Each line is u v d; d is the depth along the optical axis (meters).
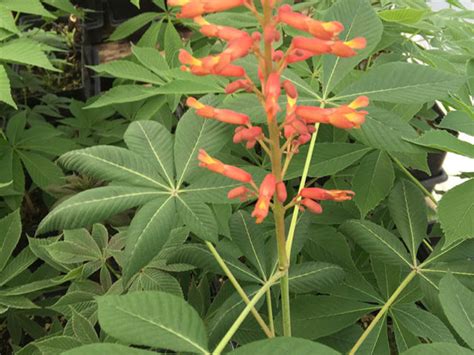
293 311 0.30
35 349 0.34
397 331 0.29
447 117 0.30
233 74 0.20
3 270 0.36
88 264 0.36
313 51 0.19
